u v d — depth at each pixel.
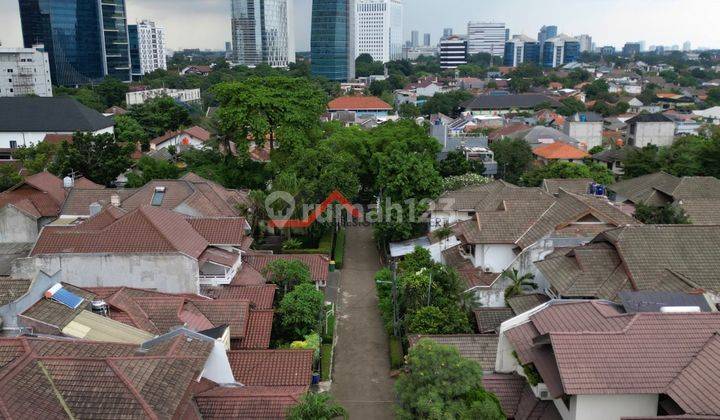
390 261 49.47
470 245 42.12
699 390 19.30
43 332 24.98
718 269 31.22
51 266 33.53
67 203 47.75
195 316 30.86
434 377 21.97
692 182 54.09
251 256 42.97
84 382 18.27
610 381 20.08
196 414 22.30
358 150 66.06
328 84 188.88
